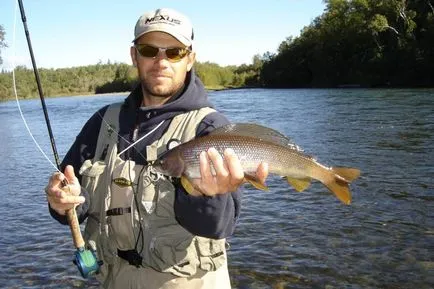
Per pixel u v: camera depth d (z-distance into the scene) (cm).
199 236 103
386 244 250
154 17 116
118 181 111
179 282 110
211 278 112
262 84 3297
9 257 254
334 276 217
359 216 295
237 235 271
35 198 382
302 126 747
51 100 2912
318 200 334
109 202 113
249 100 1557
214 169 94
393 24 2259
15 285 221
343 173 122
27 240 281
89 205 117
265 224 288
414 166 423
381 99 1265
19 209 350
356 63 2381
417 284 207
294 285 210
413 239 255
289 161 116
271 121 841
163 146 112
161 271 109
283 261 234
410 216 291
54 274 232
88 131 126
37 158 586
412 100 1167
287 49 3050
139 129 117
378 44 2272
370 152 499
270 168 113
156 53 116
